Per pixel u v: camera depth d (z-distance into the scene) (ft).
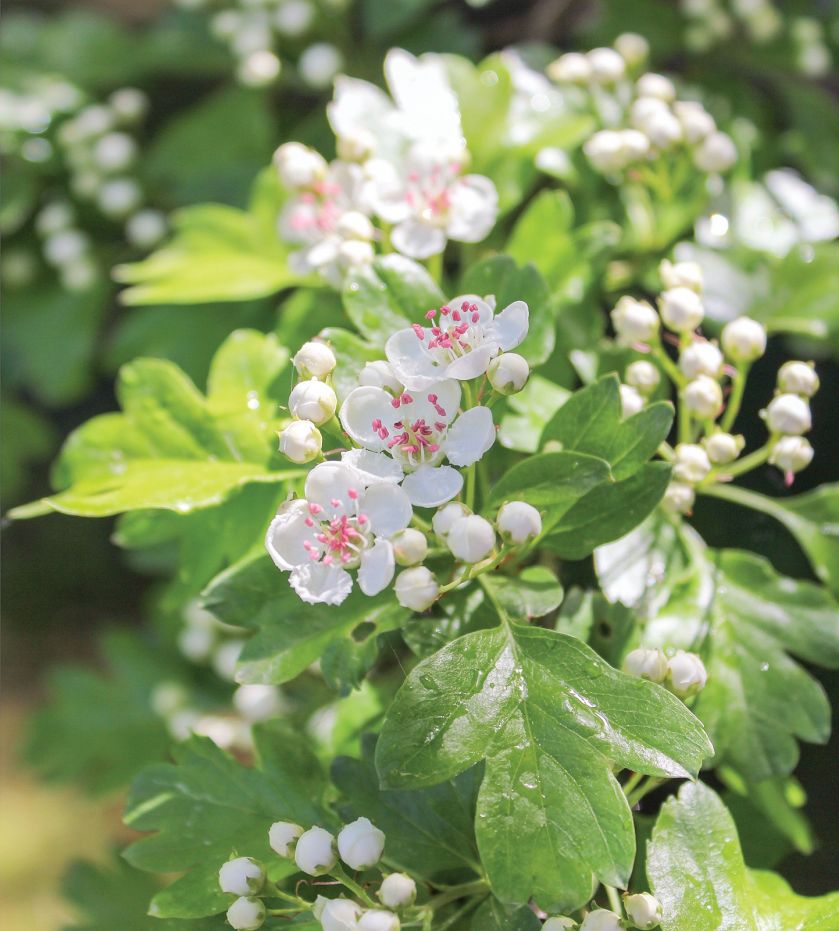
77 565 1.72
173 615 1.09
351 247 0.69
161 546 1.01
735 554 0.69
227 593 0.64
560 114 0.81
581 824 0.58
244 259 0.83
